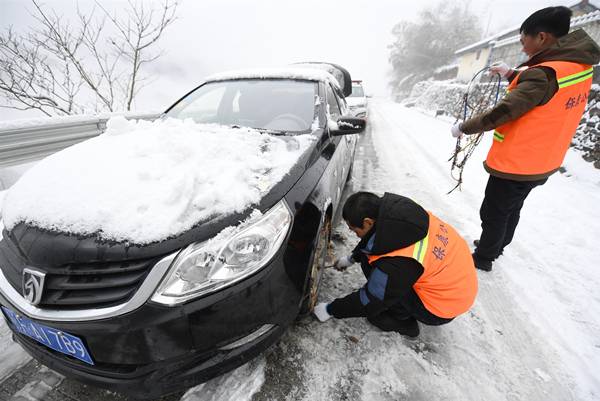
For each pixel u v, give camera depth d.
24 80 4.54
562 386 1.26
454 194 3.35
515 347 1.45
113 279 0.87
